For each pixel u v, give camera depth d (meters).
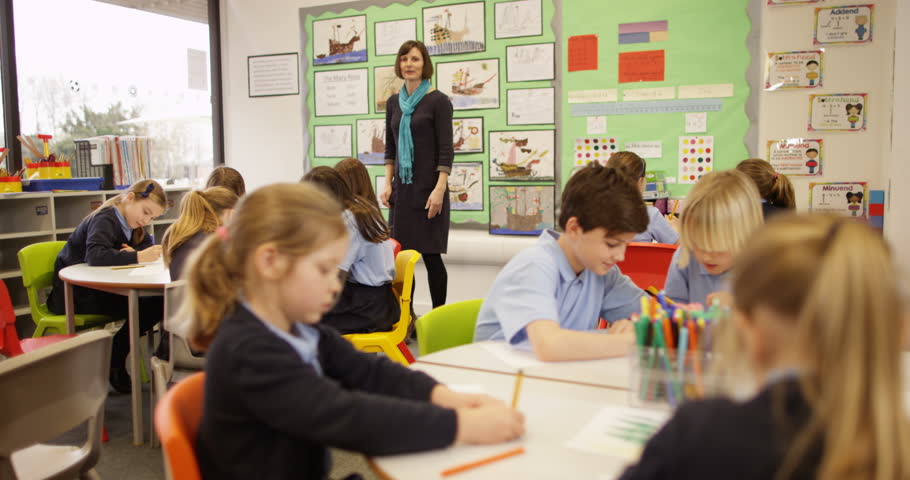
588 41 4.01
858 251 0.56
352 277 2.57
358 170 2.76
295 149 4.89
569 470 0.88
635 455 0.92
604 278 1.71
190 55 5.03
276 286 1.00
